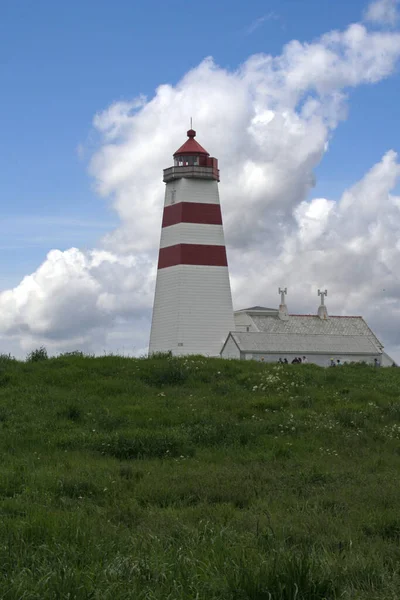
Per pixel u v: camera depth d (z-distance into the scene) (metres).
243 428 23.62
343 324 84.06
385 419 26.64
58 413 25.72
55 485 15.43
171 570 8.94
